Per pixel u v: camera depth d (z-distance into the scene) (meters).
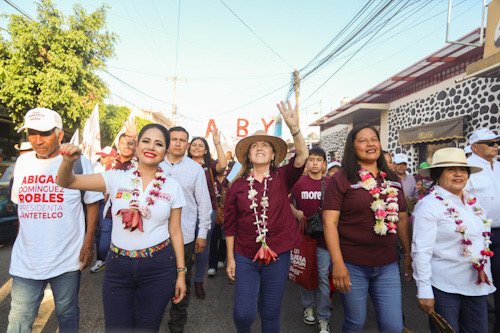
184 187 3.43
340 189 2.46
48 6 10.65
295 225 2.76
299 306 4.04
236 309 2.56
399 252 3.61
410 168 10.20
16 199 2.39
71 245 2.40
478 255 2.43
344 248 2.46
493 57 5.30
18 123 10.90
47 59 10.73
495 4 5.51
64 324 2.43
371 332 3.38
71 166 1.99
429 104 9.28
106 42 11.87
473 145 3.55
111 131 16.47
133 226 2.12
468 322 2.50
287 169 2.84
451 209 2.45
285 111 2.75
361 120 14.38
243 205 2.67
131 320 2.25
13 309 2.27
